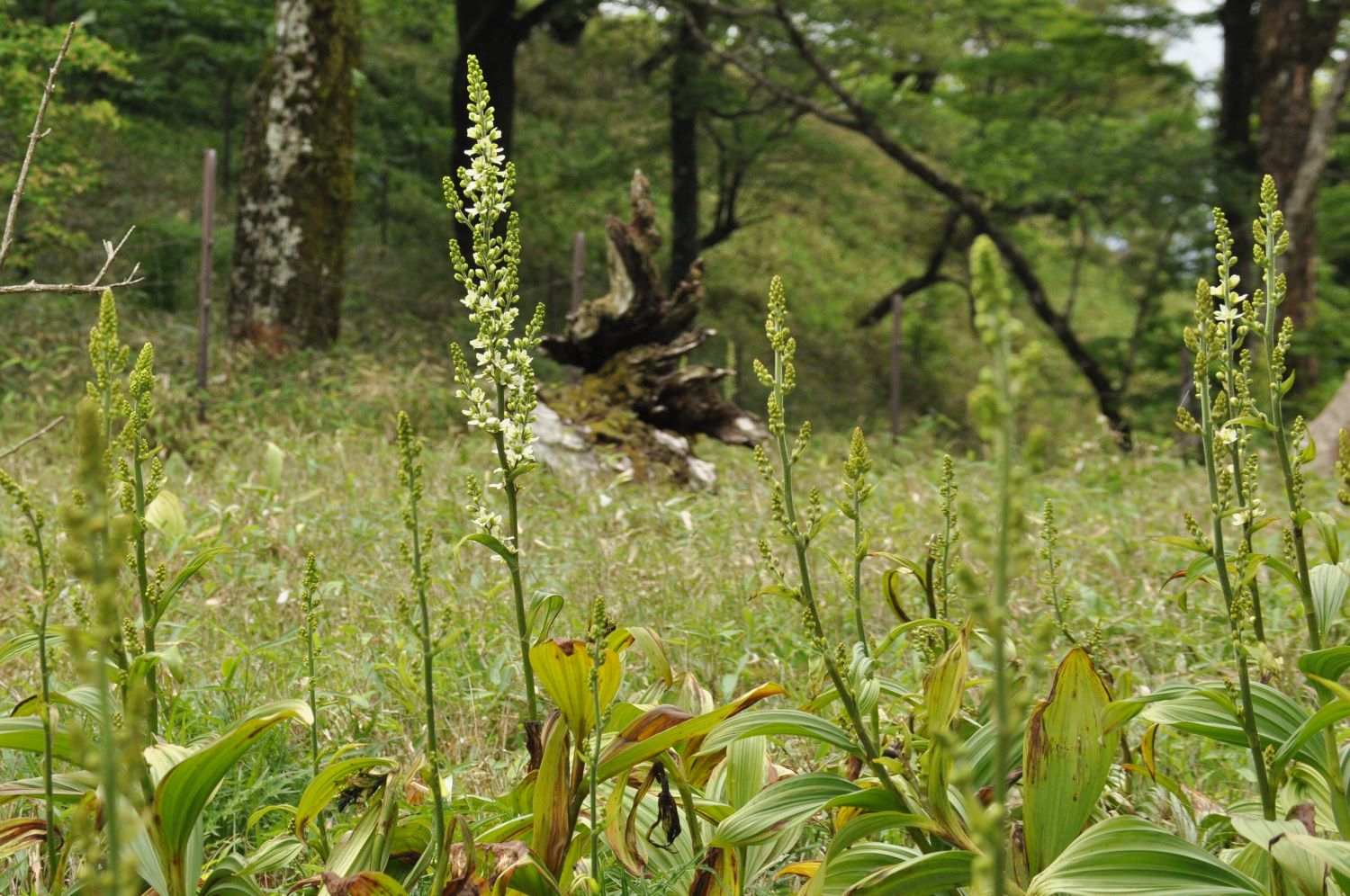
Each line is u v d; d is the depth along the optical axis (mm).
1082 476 8242
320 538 5355
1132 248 18312
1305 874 1679
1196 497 7145
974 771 1816
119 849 1007
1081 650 1732
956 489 2289
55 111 11523
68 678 3438
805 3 16922
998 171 18094
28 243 11453
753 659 3861
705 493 7102
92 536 1032
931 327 21609
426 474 6785
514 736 3340
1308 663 1976
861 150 24656
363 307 13609
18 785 1905
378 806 2027
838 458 9844
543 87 22844
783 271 22062
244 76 18344
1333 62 15555
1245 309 2127
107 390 1923
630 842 2102
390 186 17781
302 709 1832
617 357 8117
